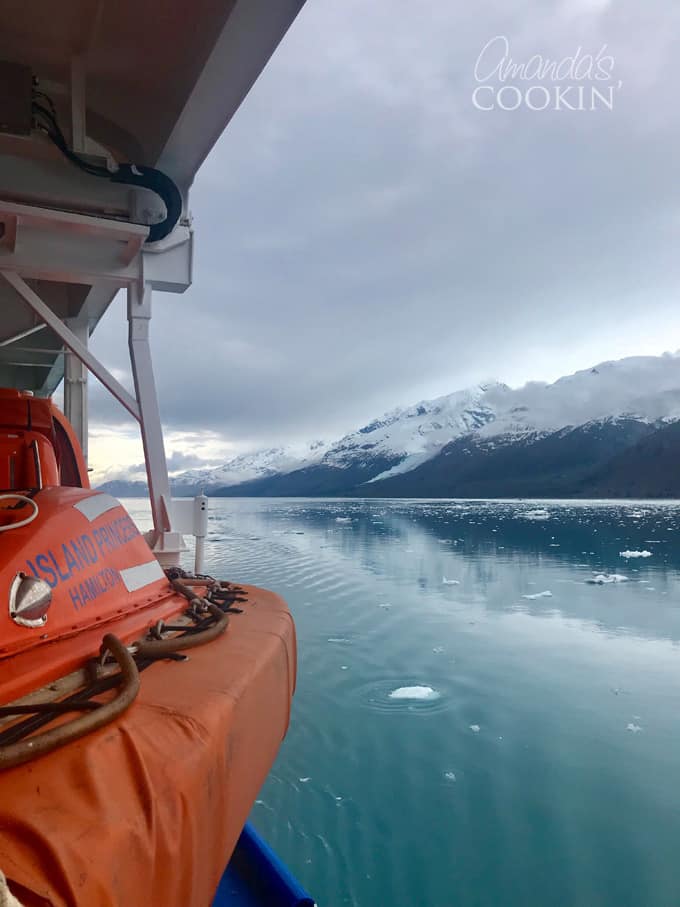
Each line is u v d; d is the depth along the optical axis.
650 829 4.14
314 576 16.91
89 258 4.07
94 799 0.91
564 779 4.86
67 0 3.35
